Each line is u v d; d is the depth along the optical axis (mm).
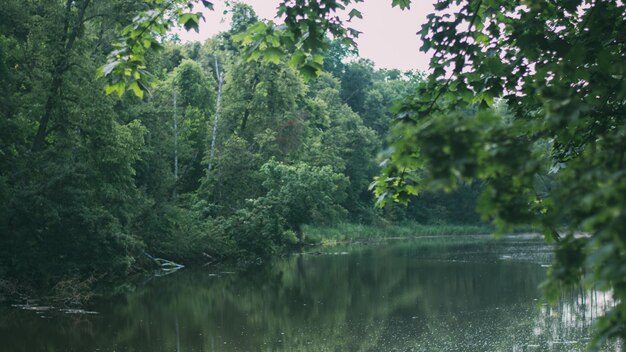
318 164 52625
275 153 41688
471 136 2846
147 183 32656
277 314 17266
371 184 5523
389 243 48812
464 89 5598
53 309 18172
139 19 5312
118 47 5430
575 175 3033
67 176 20844
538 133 3318
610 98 4715
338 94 69938
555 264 3092
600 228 2895
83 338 14289
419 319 16062
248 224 34281
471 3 5867
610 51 4910
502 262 29750
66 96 23328
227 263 32750
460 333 14203
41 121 23406
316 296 20453
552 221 2955
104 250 21500
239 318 16750
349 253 38094
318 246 45062
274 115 42594
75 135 24031
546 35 5180
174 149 37094
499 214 3084
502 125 3074
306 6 5258
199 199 38094
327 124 54312
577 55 3816
